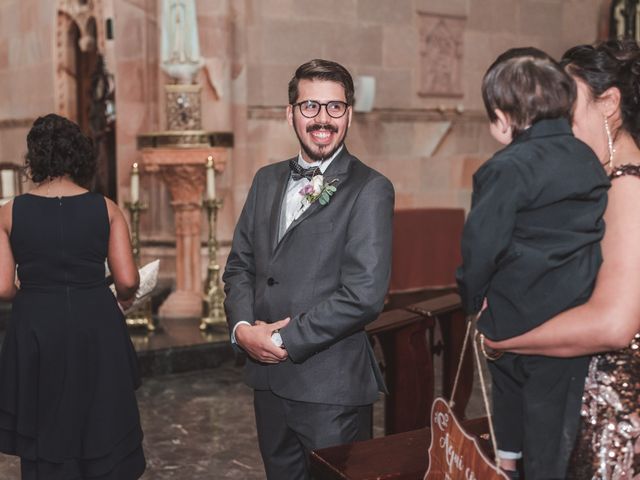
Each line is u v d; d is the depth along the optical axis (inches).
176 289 279.0
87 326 101.7
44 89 369.4
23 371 100.1
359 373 91.6
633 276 55.9
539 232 56.5
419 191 344.8
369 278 85.9
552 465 58.0
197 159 253.1
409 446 84.5
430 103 343.3
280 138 306.3
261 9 298.7
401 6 330.3
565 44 374.9
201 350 226.5
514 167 55.8
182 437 170.9
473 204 58.0
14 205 101.9
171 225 287.1
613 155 62.4
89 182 108.1
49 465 101.0
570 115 61.1
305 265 90.4
